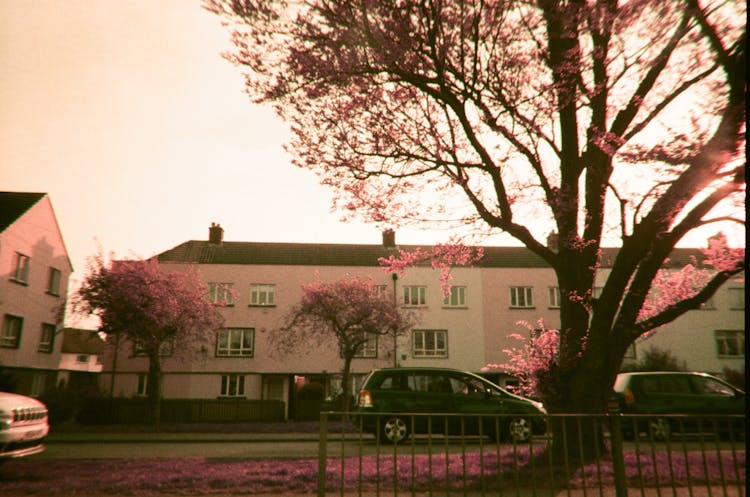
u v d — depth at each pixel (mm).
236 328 35656
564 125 10281
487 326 36625
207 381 34531
